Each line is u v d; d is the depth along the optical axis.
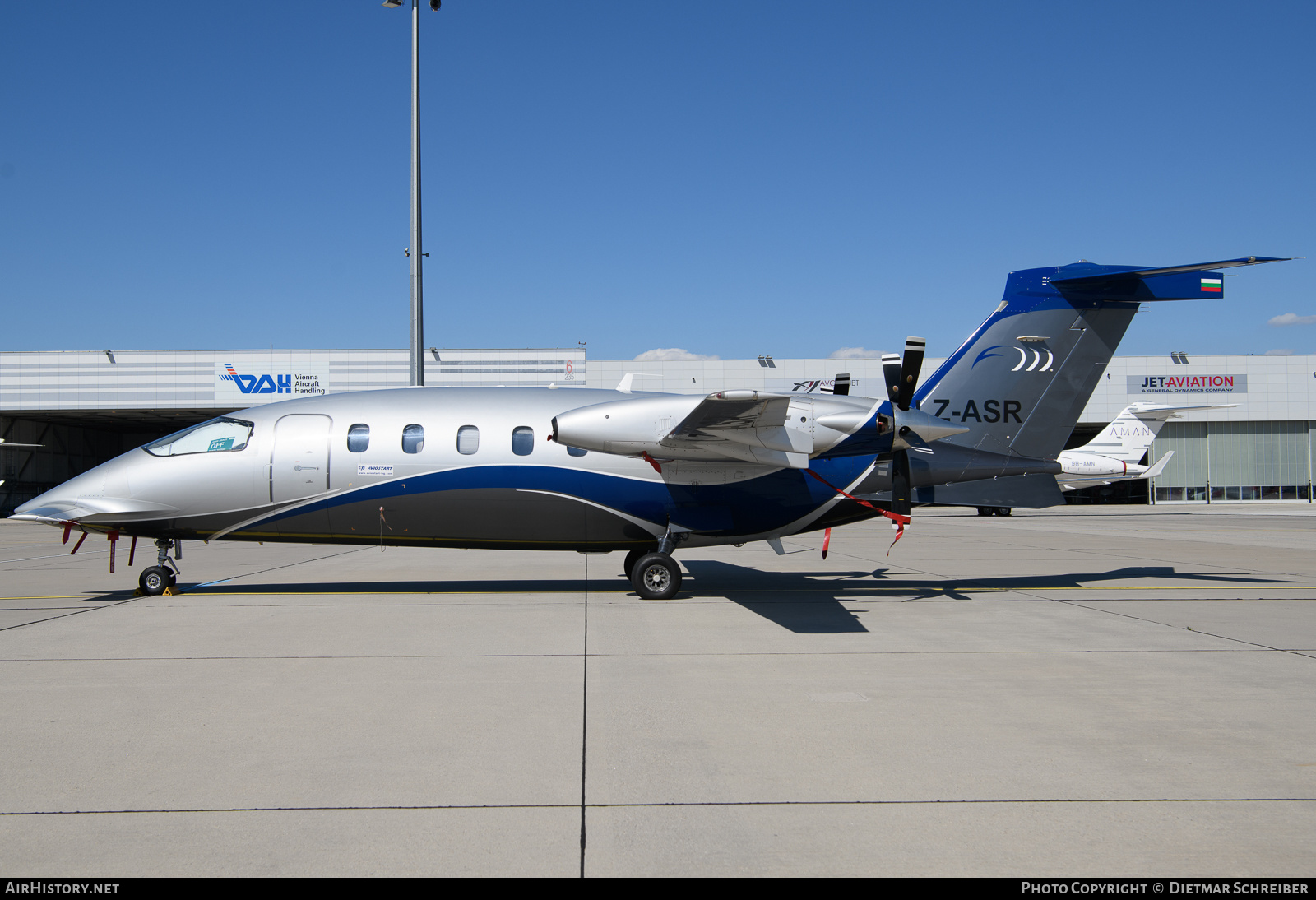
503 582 13.06
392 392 11.66
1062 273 11.88
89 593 11.74
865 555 18.06
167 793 4.12
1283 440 51.75
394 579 13.49
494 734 5.07
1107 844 3.56
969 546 21.03
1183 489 51.81
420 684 6.30
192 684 6.30
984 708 5.63
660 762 4.58
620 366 46.47
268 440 11.11
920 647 7.69
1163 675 6.55
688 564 15.96
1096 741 4.93
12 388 40.81
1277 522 33.19
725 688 6.18
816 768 4.49
